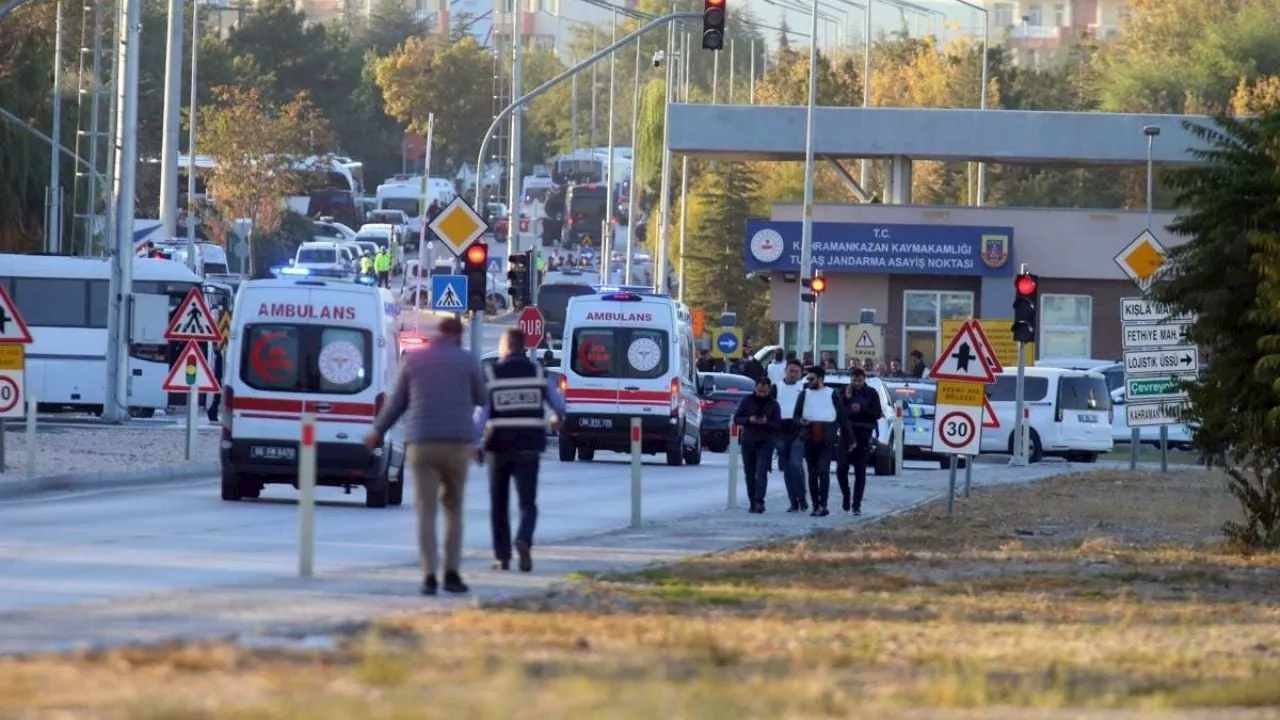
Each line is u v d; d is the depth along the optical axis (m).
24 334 104.50
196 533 78.88
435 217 137.75
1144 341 118.75
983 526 93.31
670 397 143.12
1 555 67.81
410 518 90.94
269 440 96.88
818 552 76.19
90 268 174.75
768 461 100.94
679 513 99.19
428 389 57.62
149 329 156.62
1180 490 123.19
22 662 41.16
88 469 112.56
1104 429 176.62
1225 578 69.62
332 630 48.00
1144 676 44.34
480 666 41.06
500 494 65.56
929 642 49.72
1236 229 79.25
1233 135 81.31
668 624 50.97
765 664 44.41
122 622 49.62
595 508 100.31
